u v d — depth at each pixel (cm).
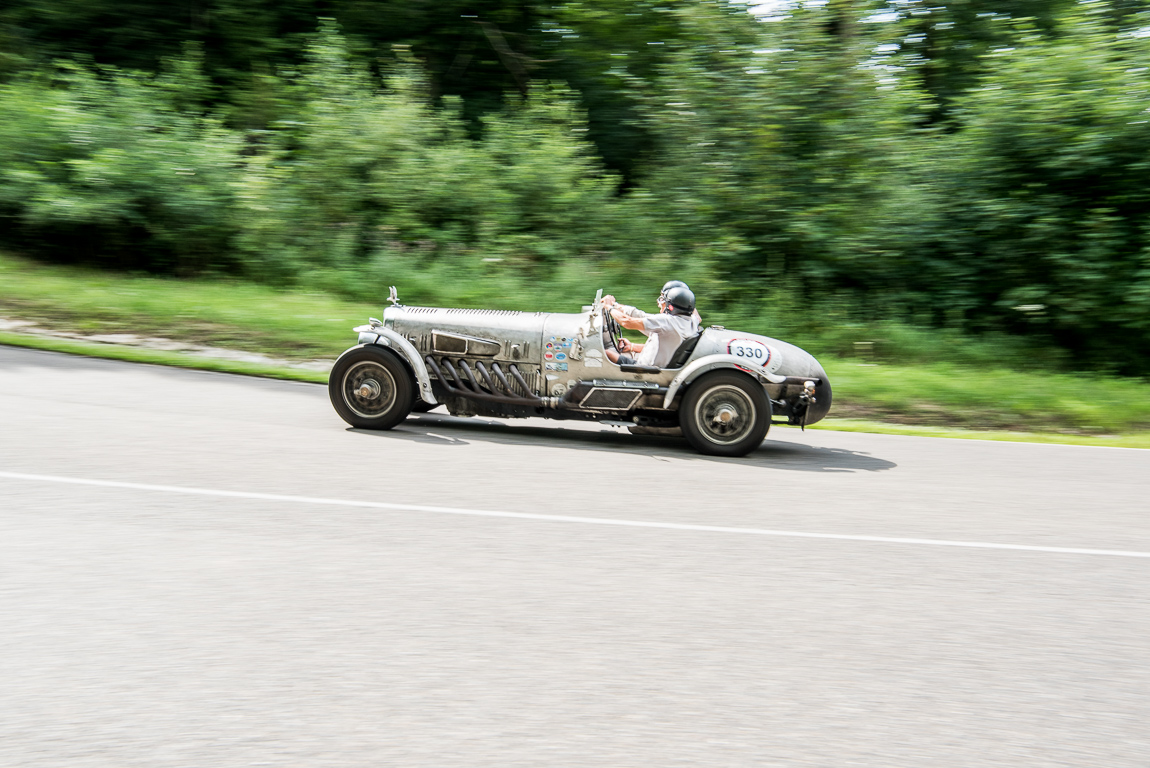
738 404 768
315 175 1702
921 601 452
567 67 2317
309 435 755
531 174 1678
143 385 922
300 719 318
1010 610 446
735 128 1580
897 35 1661
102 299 1325
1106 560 528
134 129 1689
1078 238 1485
